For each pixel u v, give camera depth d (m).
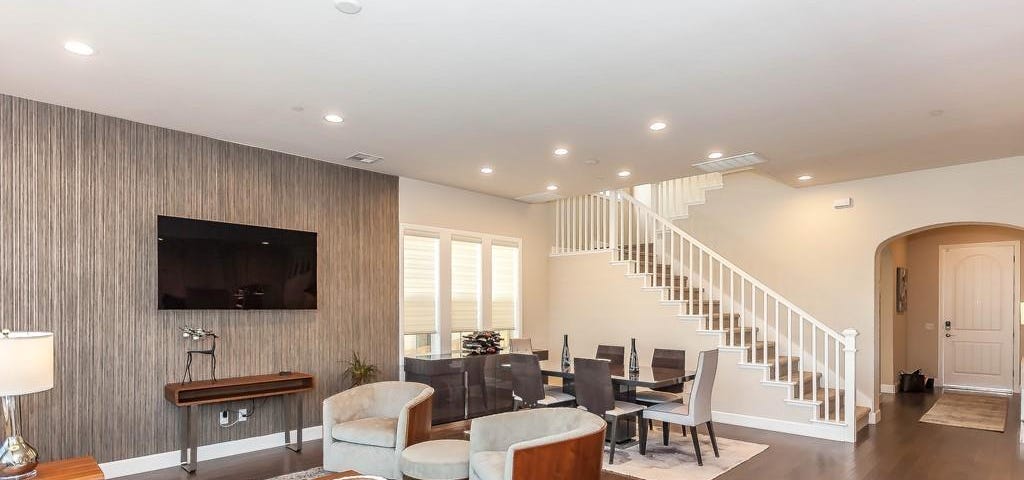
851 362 5.82
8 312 4.10
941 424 6.65
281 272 5.52
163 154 4.91
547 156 5.72
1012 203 6.00
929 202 6.54
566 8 2.82
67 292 4.37
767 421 6.32
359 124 4.72
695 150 5.48
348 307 6.16
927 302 9.95
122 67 3.58
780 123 4.66
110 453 4.53
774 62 3.47
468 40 3.18
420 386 4.66
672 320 7.29
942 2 2.75
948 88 3.90
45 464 3.24
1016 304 9.20
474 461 3.47
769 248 7.71
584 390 5.23
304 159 5.86
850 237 7.13
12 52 3.33
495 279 7.91
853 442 5.73
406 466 3.67
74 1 2.74
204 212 5.12
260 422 5.46
